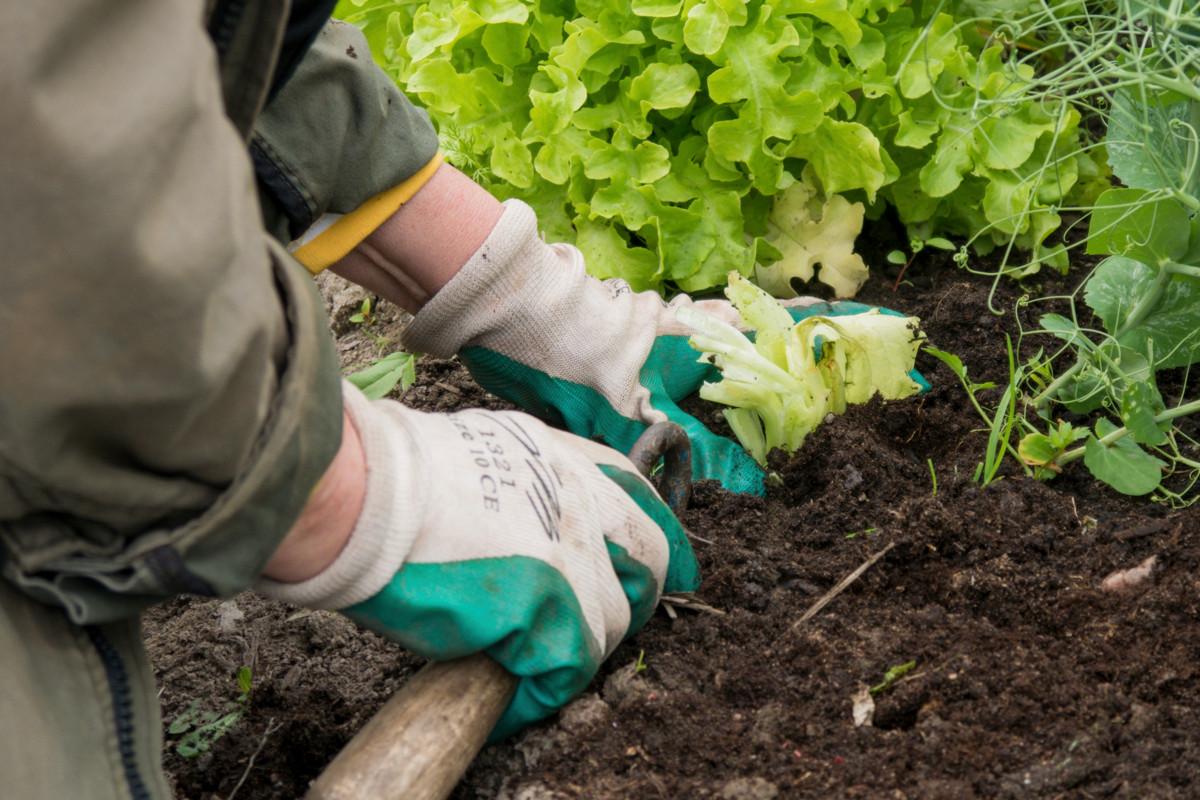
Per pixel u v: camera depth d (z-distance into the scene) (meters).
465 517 1.21
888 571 1.62
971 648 1.44
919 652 1.45
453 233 1.66
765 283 2.30
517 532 1.25
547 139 2.15
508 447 1.32
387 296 1.76
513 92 2.26
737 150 2.15
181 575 0.97
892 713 1.37
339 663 1.64
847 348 1.90
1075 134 2.31
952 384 2.06
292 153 1.44
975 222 2.38
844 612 1.56
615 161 2.16
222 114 0.87
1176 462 1.84
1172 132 1.85
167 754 1.53
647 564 1.42
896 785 1.27
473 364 1.81
